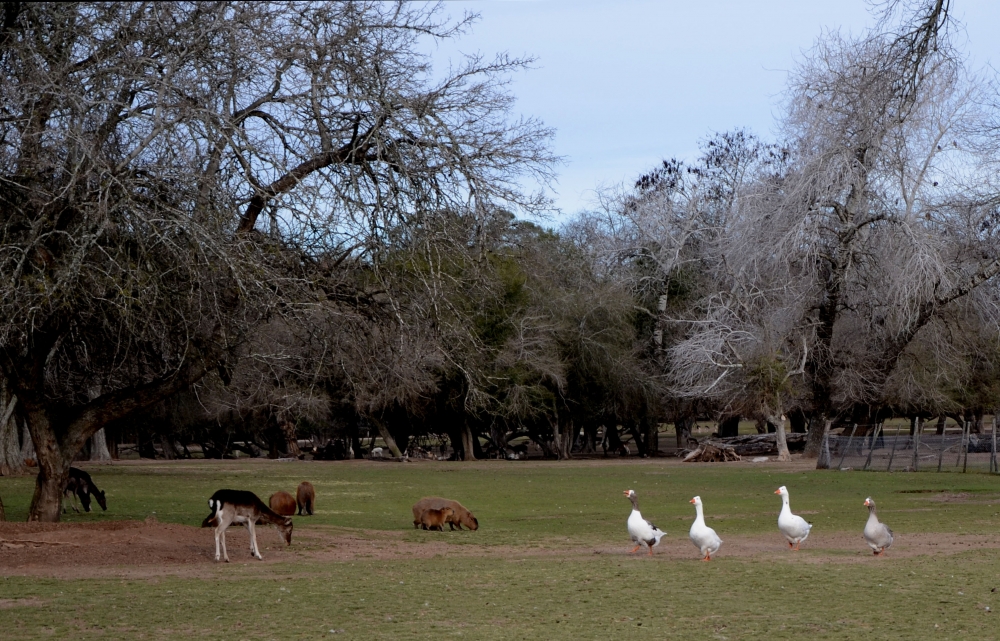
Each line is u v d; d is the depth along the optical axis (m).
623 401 64.31
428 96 18.80
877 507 28.58
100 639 10.73
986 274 43.25
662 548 19.48
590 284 63.75
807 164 46.19
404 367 20.70
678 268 62.91
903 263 43.66
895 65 25.08
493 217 19.11
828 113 45.22
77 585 14.29
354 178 18.02
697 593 13.59
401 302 19.73
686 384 53.09
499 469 51.59
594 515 27.23
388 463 59.19
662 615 12.06
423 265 19.42
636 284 65.62
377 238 18.44
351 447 82.25
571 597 13.32
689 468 50.62
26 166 16.91
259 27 17.28
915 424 45.12
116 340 19.97
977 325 50.06
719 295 54.38
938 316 47.56
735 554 18.19
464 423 63.47
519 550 19.28
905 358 50.06
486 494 34.59
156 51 17.20
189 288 18.05
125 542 18.34
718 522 24.95
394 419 68.12
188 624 11.53
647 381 63.88
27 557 16.88
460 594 13.58
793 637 10.80
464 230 19.22
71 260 16.62
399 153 18.42
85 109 16.41
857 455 46.16
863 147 44.62
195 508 28.39
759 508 28.67
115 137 17.70
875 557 17.44
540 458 69.38
